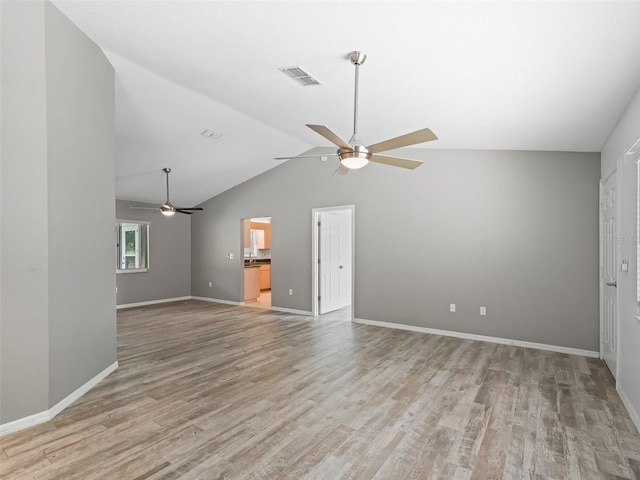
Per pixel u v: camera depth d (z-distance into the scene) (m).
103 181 3.33
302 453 2.17
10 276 2.39
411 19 2.19
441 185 5.09
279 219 6.87
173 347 4.42
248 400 2.91
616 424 2.56
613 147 3.42
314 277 6.39
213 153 5.86
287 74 3.28
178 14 2.54
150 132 4.89
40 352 2.52
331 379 3.37
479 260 4.83
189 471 1.99
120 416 2.63
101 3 2.55
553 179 4.41
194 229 8.38
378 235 5.63
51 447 2.22
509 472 2.01
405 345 4.53
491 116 3.55
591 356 4.14
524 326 4.54
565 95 2.84
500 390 3.13
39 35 2.52
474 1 1.92
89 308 3.12
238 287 7.61
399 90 3.27
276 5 2.27
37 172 2.52
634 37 2.00
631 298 2.74
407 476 1.97
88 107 3.08
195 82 3.72
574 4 1.81
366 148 2.79
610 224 3.56
